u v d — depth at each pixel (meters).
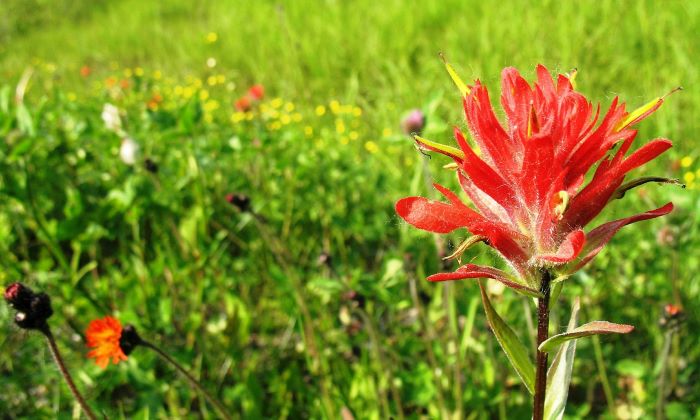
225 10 1.10
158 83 0.75
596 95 0.54
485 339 0.31
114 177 0.44
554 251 0.13
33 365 0.33
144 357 0.29
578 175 0.13
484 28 0.67
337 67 0.73
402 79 0.61
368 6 0.88
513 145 0.13
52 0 1.57
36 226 0.36
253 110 0.53
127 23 1.25
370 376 0.27
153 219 0.40
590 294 0.31
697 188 0.39
